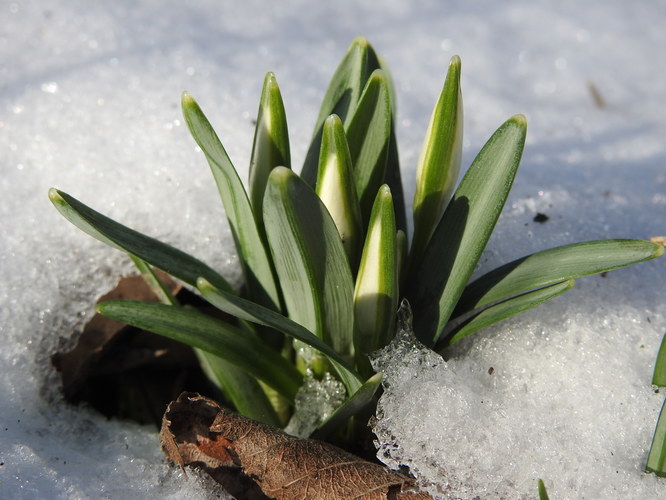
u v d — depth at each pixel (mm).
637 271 337
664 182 384
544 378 316
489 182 302
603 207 362
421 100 407
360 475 303
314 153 315
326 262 295
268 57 413
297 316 309
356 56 312
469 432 305
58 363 335
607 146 403
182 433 307
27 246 344
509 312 302
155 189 354
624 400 312
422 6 486
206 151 297
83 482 305
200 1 446
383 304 300
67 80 386
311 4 469
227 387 322
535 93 426
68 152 363
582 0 510
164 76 393
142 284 342
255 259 312
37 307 337
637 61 460
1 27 408
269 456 304
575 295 329
